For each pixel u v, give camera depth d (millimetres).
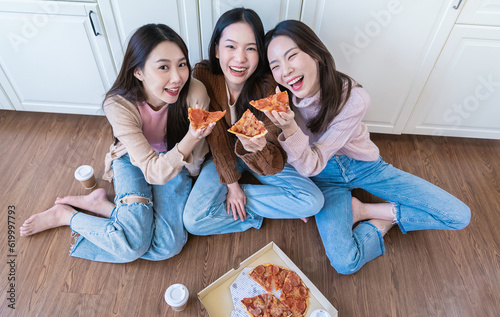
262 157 1214
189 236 1582
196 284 1435
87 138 1924
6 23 1536
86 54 1659
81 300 1373
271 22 1557
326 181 1625
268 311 1292
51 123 1987
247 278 1392
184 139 1185
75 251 1462
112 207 1604
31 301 1360
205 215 1477
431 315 1390
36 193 1683
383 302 1417
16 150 1847
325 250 1503
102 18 1525
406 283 1473
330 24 1516
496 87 1667
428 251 1573
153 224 1479
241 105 1370
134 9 1492
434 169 1878
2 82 1779
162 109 1344
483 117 1807
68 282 1417
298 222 1655
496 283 1486
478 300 1437
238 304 1333
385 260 1539
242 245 1562
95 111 1922
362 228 1486
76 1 1469
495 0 1370
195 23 1551
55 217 1543
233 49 1212
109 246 1387
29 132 1935
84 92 1833
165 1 1463
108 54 1659
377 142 1999
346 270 1428
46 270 1444
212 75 1393
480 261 1549
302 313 1295
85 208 1596
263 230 1619
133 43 1127
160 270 1469
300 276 1377
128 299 1384
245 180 1789
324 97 1272
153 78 1161
